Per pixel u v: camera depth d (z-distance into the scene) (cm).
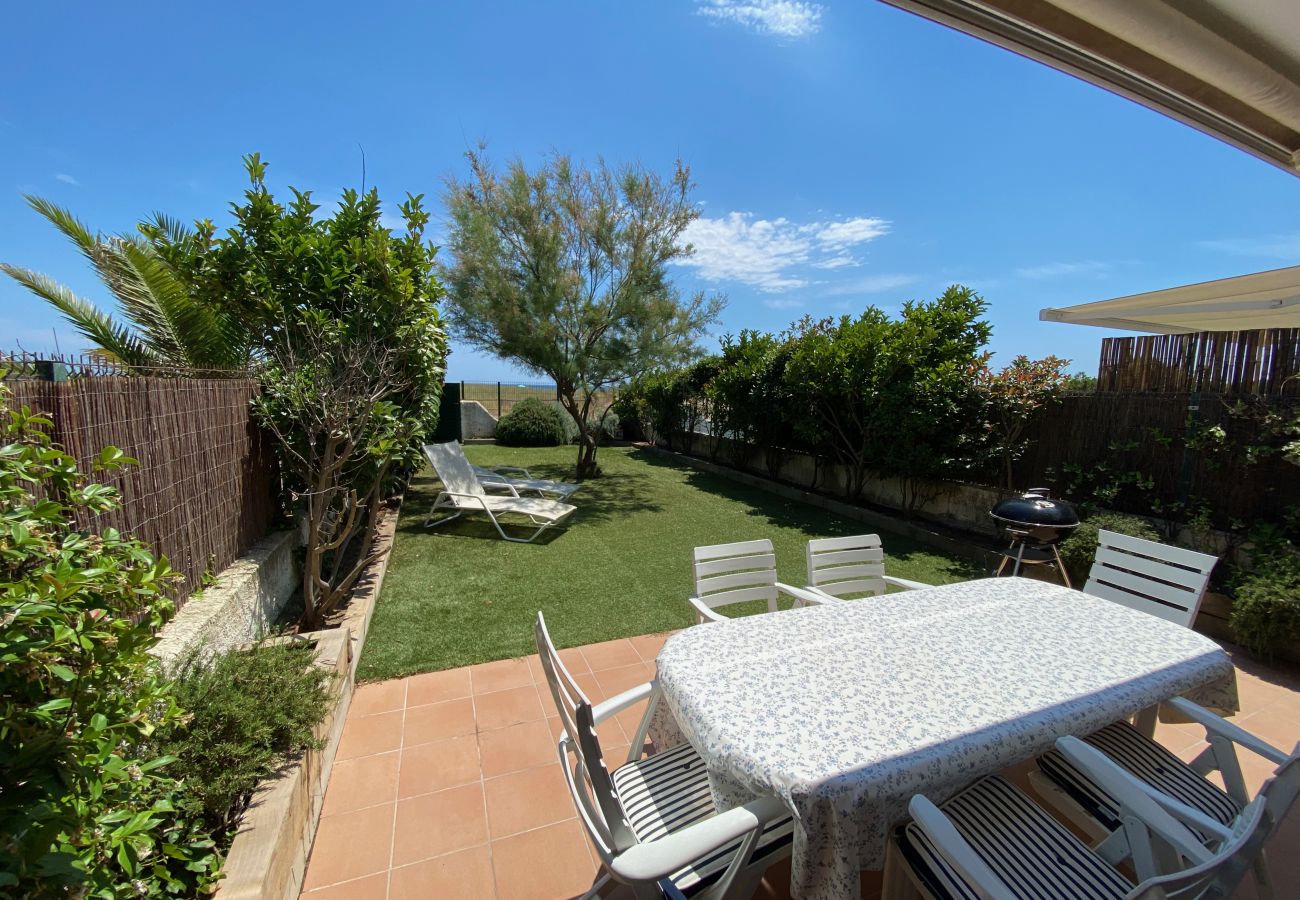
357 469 375
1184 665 178
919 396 621
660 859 114
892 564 519
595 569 482
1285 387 391
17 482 119
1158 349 469
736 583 261
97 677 104
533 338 780
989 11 119
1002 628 201
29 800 89
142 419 233
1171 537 435
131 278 452
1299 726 270
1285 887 174
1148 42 123
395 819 202
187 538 269
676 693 159
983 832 146
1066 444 529
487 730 255
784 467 909
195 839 143
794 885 127
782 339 904
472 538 578
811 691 157
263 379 385
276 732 187
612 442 1468
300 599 393
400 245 413
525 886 177
